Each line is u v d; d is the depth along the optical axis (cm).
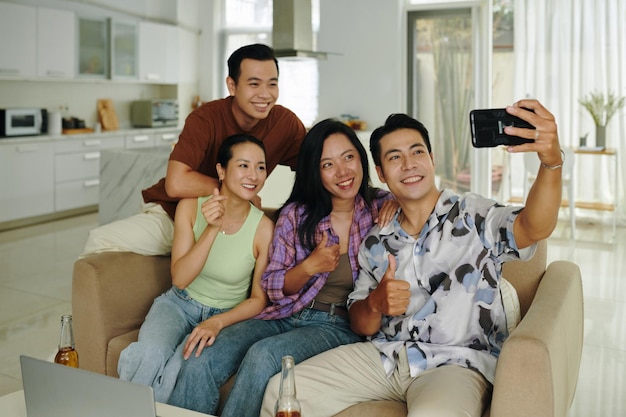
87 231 693
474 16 760
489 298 222
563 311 222
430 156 239
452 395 200
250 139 262
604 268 565
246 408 230
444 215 229
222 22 915
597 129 711
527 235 212
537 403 192
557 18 730
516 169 762
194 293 270
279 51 611
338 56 804
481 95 768
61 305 460
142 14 868
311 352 241
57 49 732
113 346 267
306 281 253
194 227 270
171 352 249
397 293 218
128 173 599
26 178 705
